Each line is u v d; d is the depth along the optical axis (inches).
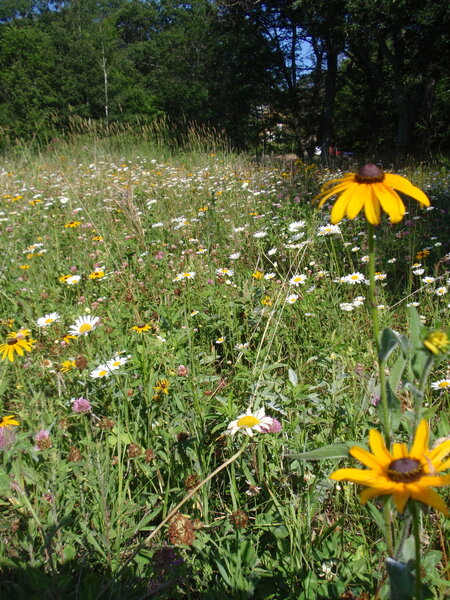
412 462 41.1
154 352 115.0
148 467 85.0
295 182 343.6
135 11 2138.3
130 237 225.3
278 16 912.3
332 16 805.2
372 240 50.4
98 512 76.3
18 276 196.5
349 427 85.9
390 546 48.6
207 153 533.0
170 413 101.1
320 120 1032.2
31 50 1214.3
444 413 86.6
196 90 1136.2
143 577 68.5
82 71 1230.9
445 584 56.9
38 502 77.7
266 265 194.7
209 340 140.8
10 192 353.1
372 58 1009.5
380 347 49.7
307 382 112.3
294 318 139.1
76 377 107.5
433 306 145.5
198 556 72.4
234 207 276.7
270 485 81.2
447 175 350.3
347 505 76.9
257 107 1081.4
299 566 66.9
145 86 1359.5
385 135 1074.1
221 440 94.7
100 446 83.7
